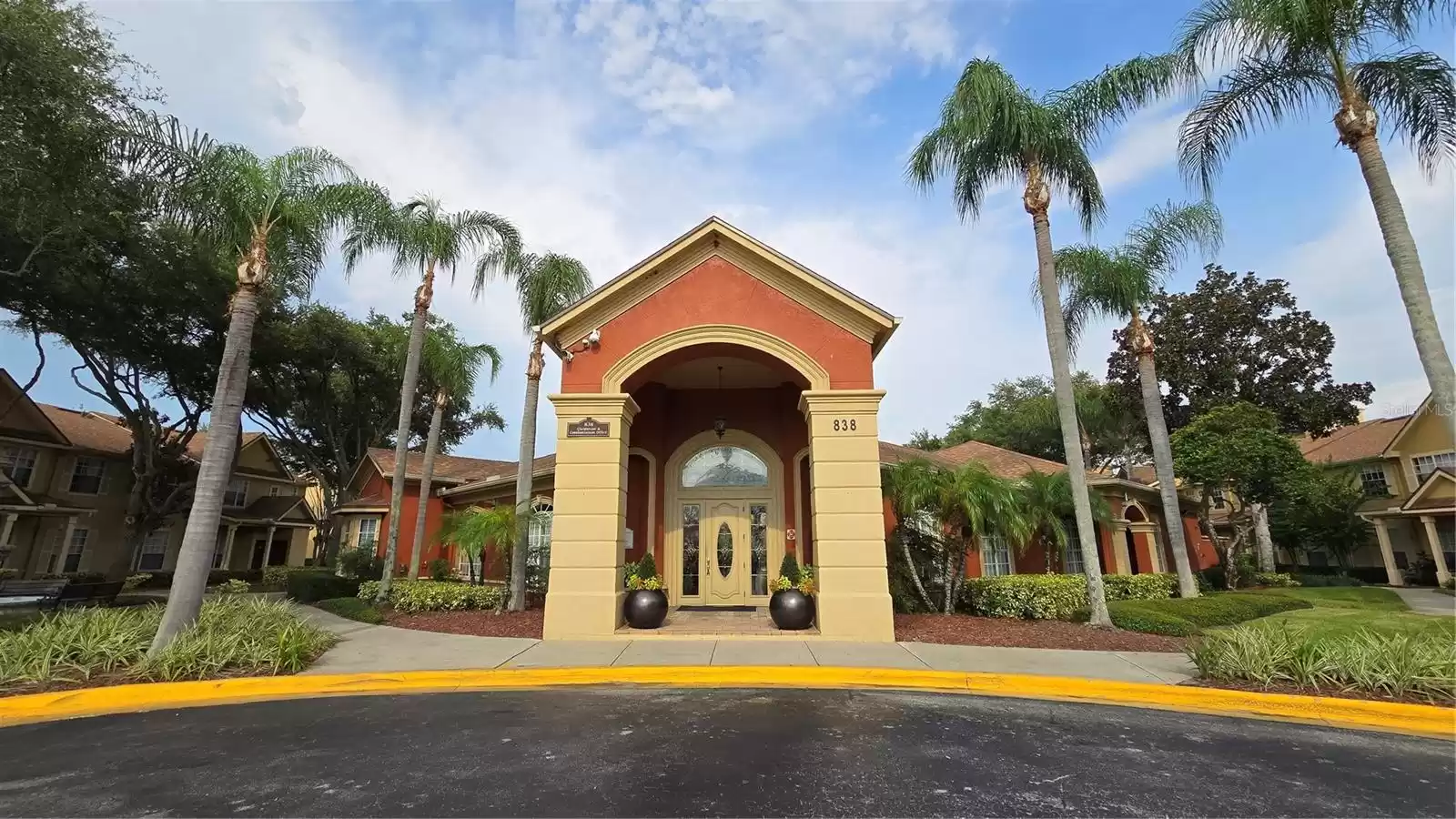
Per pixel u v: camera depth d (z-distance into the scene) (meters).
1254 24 9.73
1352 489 24.66
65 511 22.97
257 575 29.42
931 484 12.36
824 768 4.87
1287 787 4.58
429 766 4.91
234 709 6.77
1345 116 9.52
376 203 13.77
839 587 10.40
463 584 15.28
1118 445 32.38
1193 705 6.98
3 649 7.50
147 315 19.55
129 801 4.26
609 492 11.05
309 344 25.48
